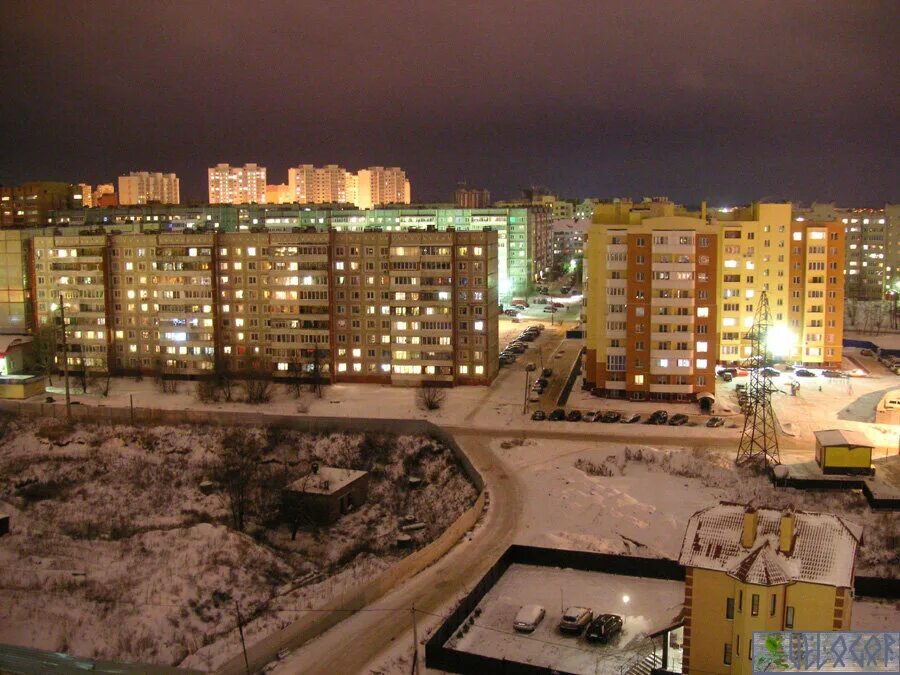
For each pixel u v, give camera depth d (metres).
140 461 120.44
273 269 152.25
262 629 71.06
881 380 148.62
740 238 155.38
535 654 59.78
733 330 157.88
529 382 152.12
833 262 155.50
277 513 103.31
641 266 135.00
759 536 49.88
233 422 129.00
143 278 158.38
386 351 151.75
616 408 132.75
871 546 80.44
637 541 82.06
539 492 95.88
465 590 71.19
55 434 129.50
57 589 80.38
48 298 162.88
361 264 150.50
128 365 161.75
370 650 61.44
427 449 117.25
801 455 107.94
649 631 62.94
